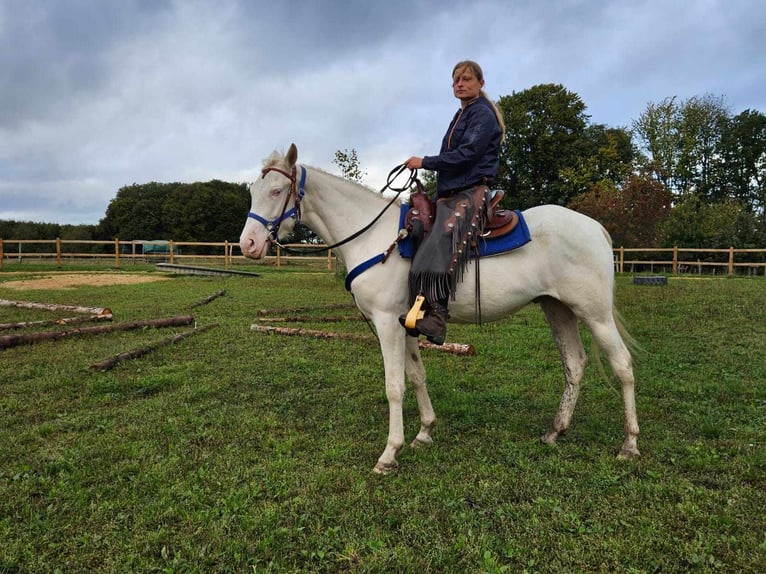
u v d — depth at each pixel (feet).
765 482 9.41
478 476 9.99
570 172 105.09
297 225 12.17
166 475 9.95
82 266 76.28
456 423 12.90
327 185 11.30
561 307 12.00
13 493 9.26
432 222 10.51
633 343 11.80
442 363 18.93
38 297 37.99
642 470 10.11
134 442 11.53
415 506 8.86
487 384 16.29
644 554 7.45
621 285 47.11
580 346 12.16
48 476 9.91
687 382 15.93
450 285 10.11
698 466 10.14
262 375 17.21
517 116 108.88
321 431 12.50
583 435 12.02
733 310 29.45
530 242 10.66
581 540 7.84
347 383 16.39
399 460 10.84
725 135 133.39
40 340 21.65
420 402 11.86
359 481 9.78
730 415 13.07
